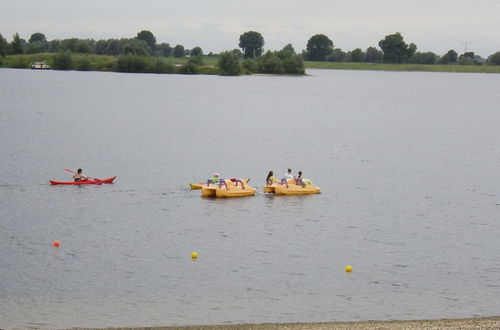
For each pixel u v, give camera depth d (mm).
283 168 160250
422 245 96375
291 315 70062
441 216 114062
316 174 153125
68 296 73938
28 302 71688
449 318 69812
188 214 111000
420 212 116625
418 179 148875
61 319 67500
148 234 98688
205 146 191750
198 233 99875
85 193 124562
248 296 75312
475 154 191250
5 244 91750
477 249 94938
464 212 117375
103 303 72000
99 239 95500
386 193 132500
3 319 67000
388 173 156000
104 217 107750
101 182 133875
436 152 193250
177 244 94125
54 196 121312
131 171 149500
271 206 117812
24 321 66688
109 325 66188
